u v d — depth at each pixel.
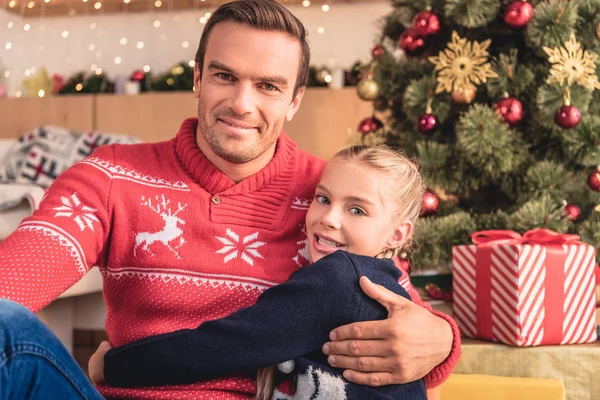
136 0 3.84
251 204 1.21
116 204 1.14
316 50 3.68
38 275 1.00
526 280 1.51
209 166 1.18
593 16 1.83
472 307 1.62
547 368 1.51
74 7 3.94
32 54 4.05
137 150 1.22
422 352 1.07
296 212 1.25
